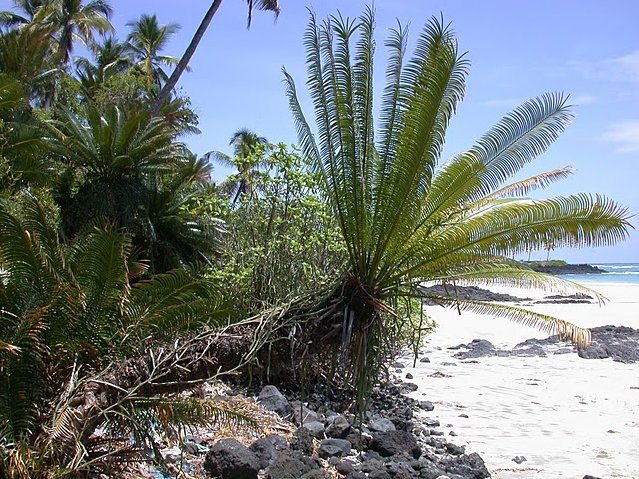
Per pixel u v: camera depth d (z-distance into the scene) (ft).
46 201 55.06
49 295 16.42
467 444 27.61
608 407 35.86
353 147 21.68
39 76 87.81
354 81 21.74
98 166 64.85
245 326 20.26
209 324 19.07
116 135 64.85
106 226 17.21
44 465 14.80
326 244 31.86
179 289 18.04
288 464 20.25
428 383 41.98
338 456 22.63
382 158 21.43
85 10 126.31
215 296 18.75
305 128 22.81
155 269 63.16
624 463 25.41
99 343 17.20
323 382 30.99
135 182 65.21
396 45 21.53
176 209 62.75
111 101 96.84
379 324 21.38
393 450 23.61
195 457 20.84
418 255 21.72
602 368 49.39
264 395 27.89
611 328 74.90
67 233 62.80
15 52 82.74
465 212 22.56
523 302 122.72
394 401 33.47
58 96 99.04
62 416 15.08
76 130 65.16
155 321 17.83
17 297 16.53
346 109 21.71
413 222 21.29
